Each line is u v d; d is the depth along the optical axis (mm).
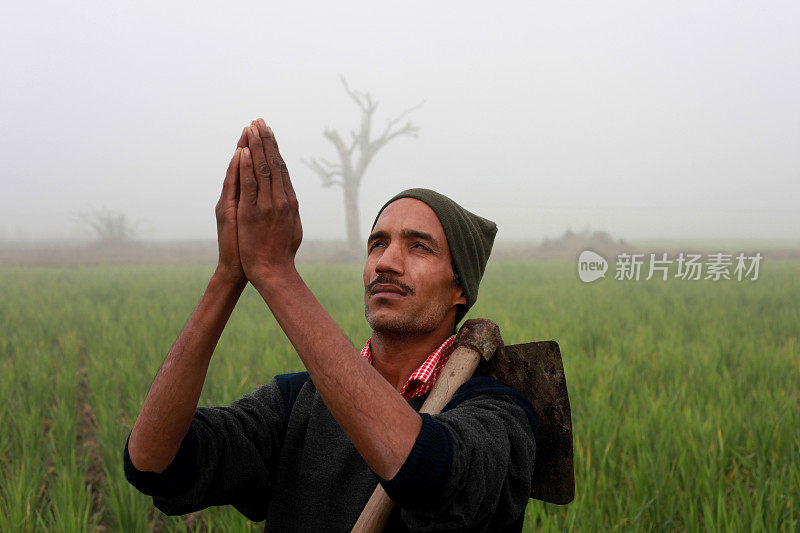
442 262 1304
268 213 933
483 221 1459
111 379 6879
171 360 1047
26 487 3982
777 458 4320
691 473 4141
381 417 864
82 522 3639
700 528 3680
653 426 4945
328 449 1270
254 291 16984
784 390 6453
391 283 1278
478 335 1295
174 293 17938
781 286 17891
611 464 4250
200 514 4090
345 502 1209
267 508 1398
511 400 1193
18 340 9445
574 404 5703
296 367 7422
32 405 5891
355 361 892
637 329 10016
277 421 1363
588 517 3721
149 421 1059
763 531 3385
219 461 1214
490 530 1094
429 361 1302
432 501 875
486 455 966
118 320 12242
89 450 5121
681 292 16391
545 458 1289
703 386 6336
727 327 10008
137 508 3738
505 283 20609
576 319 10914
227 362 7551
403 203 1335
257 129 943
